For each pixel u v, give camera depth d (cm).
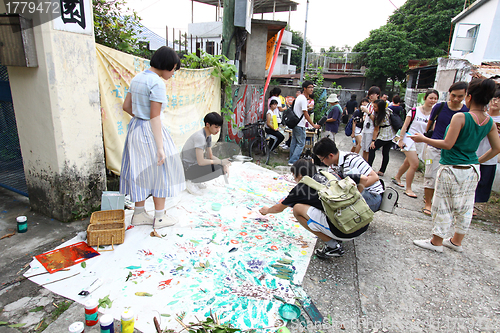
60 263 246
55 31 270
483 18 989
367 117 562
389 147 571
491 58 949
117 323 194
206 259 268
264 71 1009
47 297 213
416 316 226
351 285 256
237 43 662
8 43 266
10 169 357
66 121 295
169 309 207
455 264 297
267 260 275
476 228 388
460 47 1059
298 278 254
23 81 292
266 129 660
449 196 302
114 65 351
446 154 298
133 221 312
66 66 286
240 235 314
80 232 291
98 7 403
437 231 311
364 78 2356
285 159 680
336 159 314
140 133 279
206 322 194
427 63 1424
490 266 297
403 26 2005
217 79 559
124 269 245
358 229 260
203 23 1870
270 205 394
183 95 466
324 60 2580
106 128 357
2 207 342
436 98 453
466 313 232
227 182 458
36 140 305
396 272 279
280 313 212
